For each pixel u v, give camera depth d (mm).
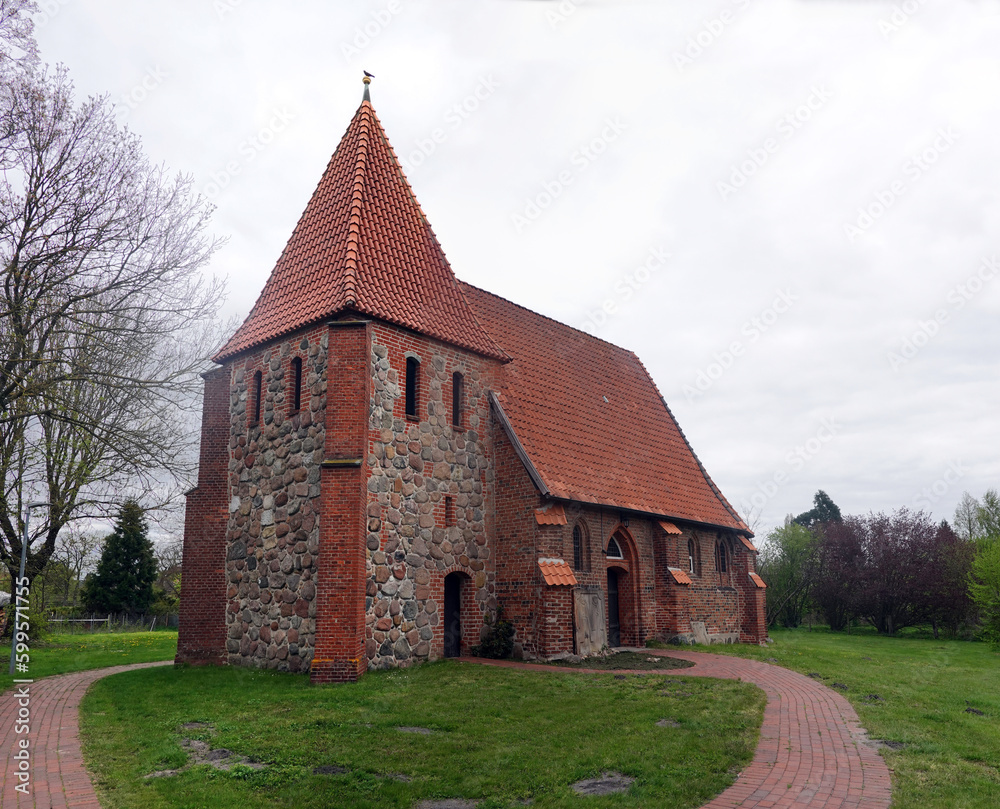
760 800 8539
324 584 15922
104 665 21375
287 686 15078
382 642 16922
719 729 11570
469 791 8852
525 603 19859
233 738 11023
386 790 8883
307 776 9391
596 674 16578
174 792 8867
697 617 26516
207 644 18906
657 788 8867
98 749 10789
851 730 11789
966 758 10211
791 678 16938
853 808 8234
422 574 18297
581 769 9555
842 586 45781
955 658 25344
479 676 16031
